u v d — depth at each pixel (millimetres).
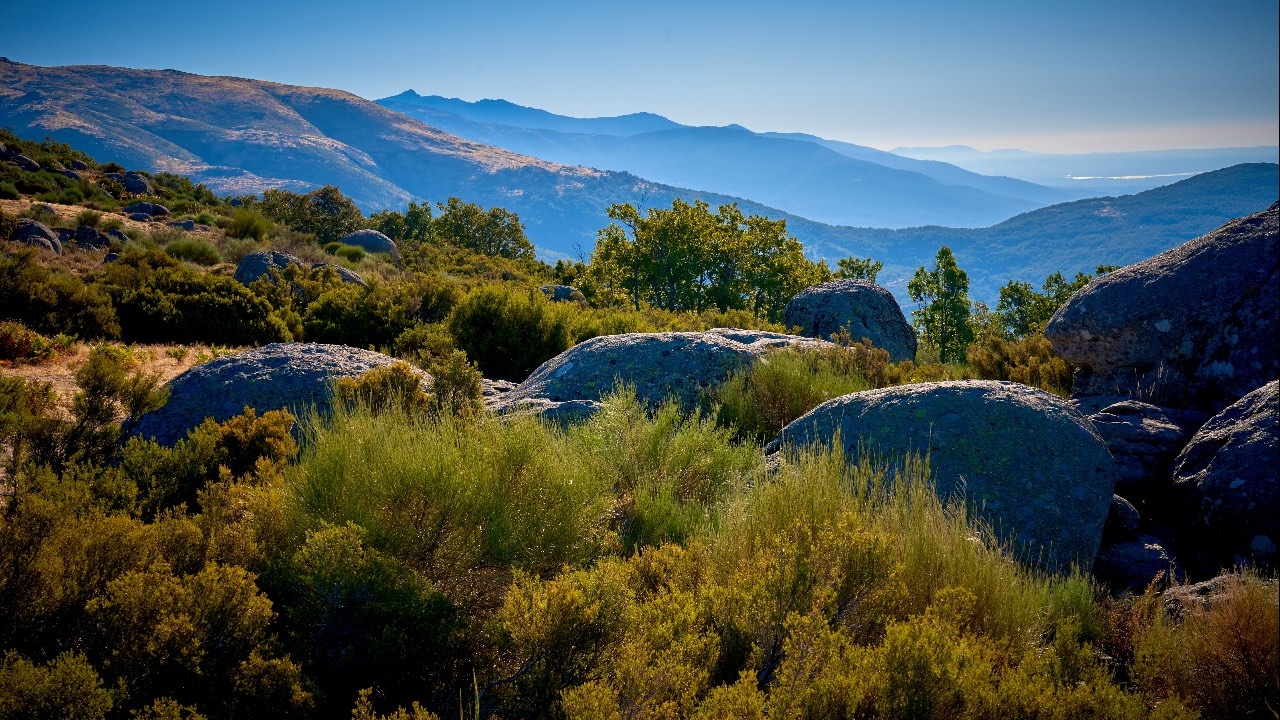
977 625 3195
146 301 14375
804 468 4492
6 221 25094
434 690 2900
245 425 5301
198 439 4969
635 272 41438
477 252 78188
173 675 2639
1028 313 62062
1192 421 5965
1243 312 6297
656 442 5480
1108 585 4242
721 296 41344
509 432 4129
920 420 5434
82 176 46688
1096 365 7309
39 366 10117
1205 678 2850
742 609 3025
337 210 57719
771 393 7625
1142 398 6730
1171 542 4754
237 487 4000
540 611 2820
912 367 9500
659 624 2846
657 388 7770
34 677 2299
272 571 3379
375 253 37781
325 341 14422
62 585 2869
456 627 3117
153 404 5969
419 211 82500
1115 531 4824
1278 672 2686
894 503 4012
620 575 3236
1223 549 4426
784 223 41688
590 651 2867
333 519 3605
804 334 16312
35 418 5180
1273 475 4207
